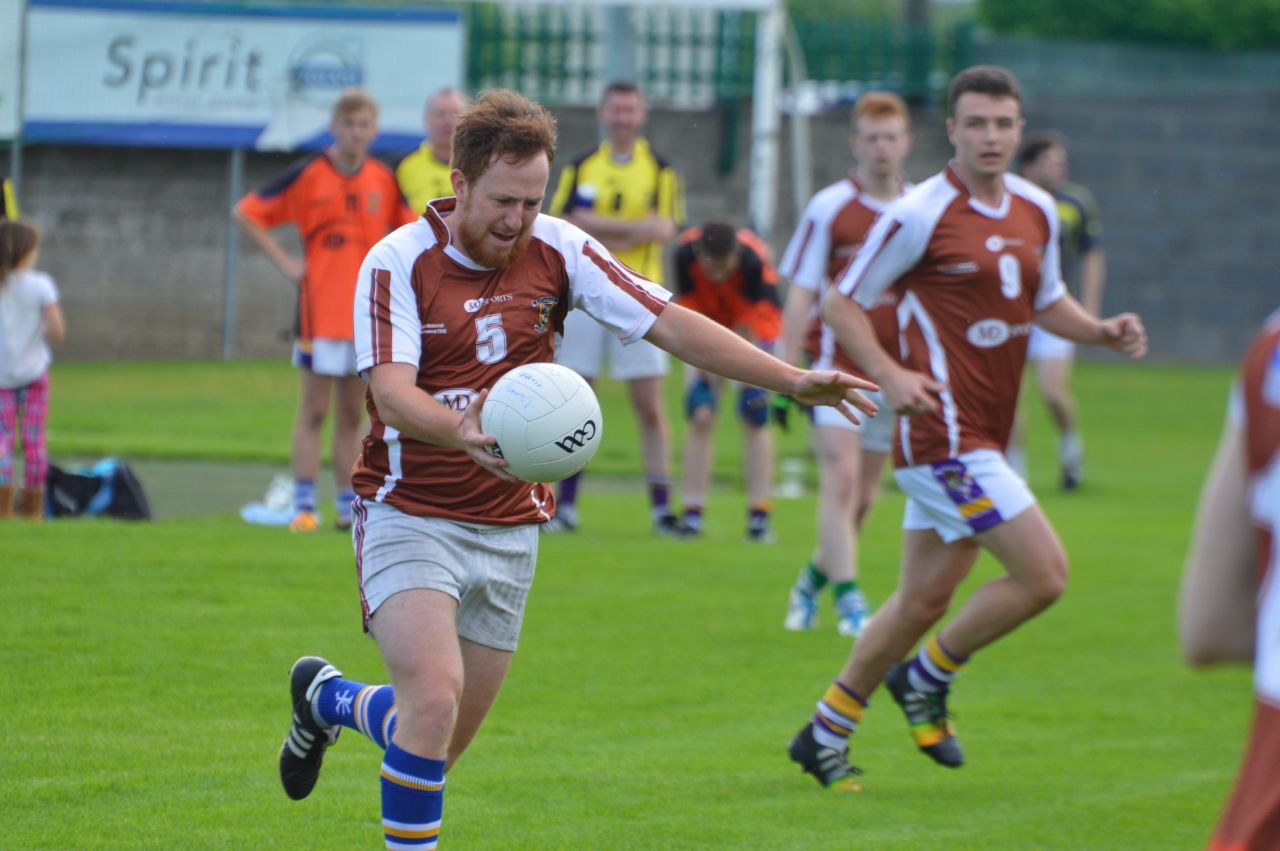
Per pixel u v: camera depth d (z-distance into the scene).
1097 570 35.09
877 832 17.88
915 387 19.23
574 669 24.55
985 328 20.00
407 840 13.74
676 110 76.00
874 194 28.95
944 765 20.17
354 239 32.50
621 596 29.72
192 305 69.38
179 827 16.83
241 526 33.25
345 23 66.75
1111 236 81.06
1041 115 80.50
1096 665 26.92
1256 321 81.62
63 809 17.16
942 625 30.61
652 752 20.83
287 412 54.41
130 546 29.92
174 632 24.42
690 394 37.47
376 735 15.23
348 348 32.56
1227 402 70.69
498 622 15.20
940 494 19.53
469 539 14.61
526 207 14.05
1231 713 24.05
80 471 35.03
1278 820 8.73
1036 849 17.41
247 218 32.59
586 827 17.62
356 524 14.95
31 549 28.98
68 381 60.38
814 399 15.08
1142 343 21.09
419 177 36.41
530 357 14.83
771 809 18.64
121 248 68.50
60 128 65.44
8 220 32.62
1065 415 47.72
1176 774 20.77
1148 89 80.38
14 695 21.02
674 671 24.83
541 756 20.36
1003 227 20.11
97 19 65.12
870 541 38.09
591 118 75.56
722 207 76.81
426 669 13.74
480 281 14.54
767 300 34.62
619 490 45.31
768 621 28.56
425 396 13.88
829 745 19.67
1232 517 8.92
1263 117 80.56
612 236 38.06
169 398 56.72
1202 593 9.02
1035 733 22.77
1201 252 81.25
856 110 29.06
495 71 75.69
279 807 17.70
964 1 103.69
